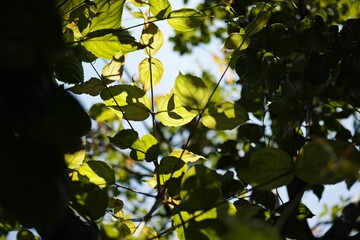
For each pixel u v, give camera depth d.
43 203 0.98
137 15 2.10
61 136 0.93
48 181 0.99
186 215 1.46
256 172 1.31
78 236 1.17
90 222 1.32
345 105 2.82
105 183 1.69
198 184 1.35
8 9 0.87
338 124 2.95
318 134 2.78
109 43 1.80
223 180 2.23
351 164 1.16
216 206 1.39
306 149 1.28
